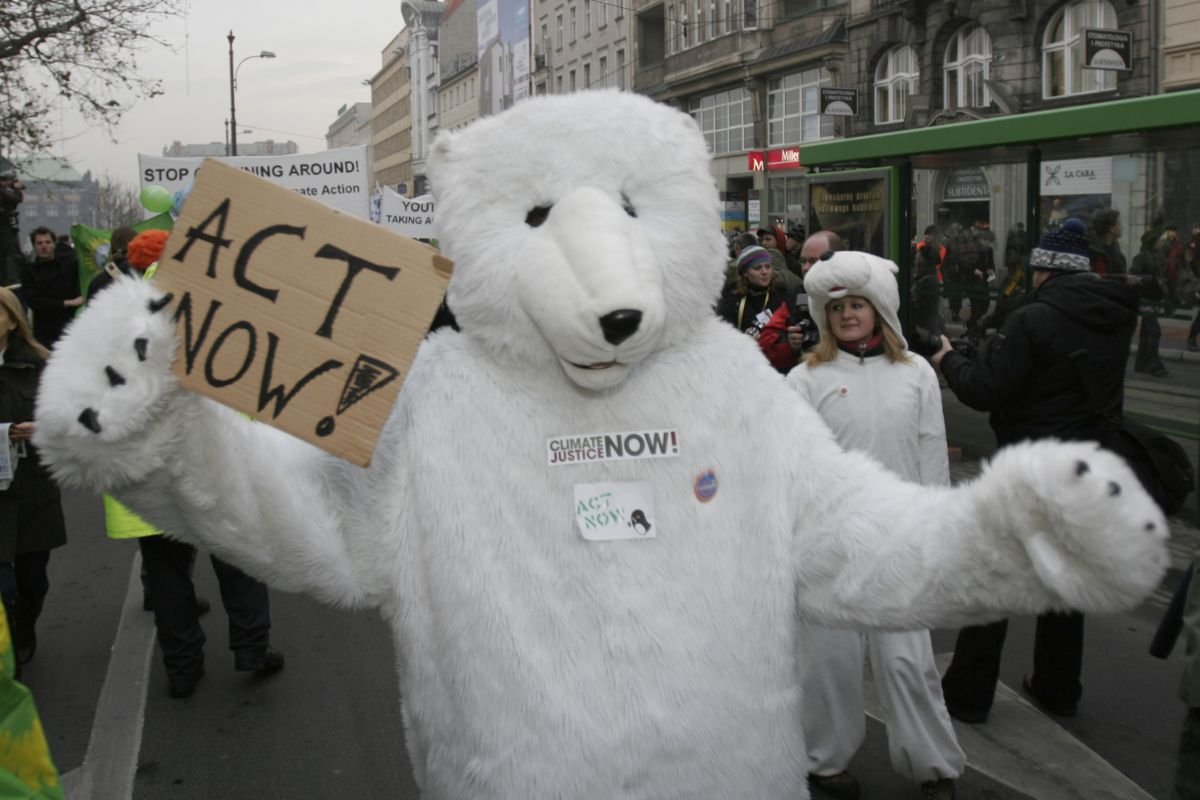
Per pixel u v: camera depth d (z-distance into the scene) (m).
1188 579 2.93
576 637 1.91
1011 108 21.83
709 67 35.59
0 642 2.38
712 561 1.97
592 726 1.89
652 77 40.69
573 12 48.94
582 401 2.01
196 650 4.80
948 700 4.40
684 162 2.11
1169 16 17.45
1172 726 4.31
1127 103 6.75
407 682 2.05
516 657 1.89
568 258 1.92
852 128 28.53
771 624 1.99
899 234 9.34
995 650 4.27
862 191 9.70
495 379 2.03
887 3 26.39
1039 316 4.09
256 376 1.83
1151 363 7.18
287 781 4.02
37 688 4.94
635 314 1.85
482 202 2.05
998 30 22.11
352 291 1.86
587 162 2.04
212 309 1.82
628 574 1.93
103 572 6.85
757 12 33.62
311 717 4.57
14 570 5.00
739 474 2.03
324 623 5.77
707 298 2.11
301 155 11.55
